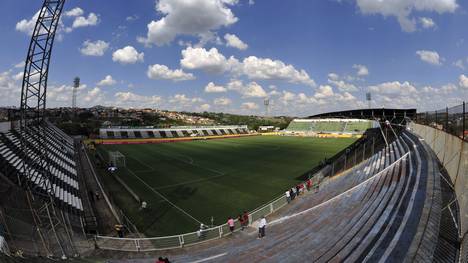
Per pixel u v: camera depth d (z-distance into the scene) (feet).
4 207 52.54
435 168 62.44
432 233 32.81
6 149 97.14
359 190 74.79
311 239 48.83
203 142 301.02
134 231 68.95
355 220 51.31
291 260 41.19
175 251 53.42
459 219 33.27
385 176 77.36
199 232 60.90
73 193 89.61
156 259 48.75
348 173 111.45
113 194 100.37
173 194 103.14
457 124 52.13
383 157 111.14
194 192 105.91
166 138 320.50
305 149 230.89
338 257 36.63
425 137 97.40
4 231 44.55
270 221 69.82
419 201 45.75
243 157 191.11
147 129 343.05
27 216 55.31
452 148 54.39
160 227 72.84
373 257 32.40
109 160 175.22
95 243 53.72
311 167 152.15
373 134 249.96
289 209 78.02
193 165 161.17
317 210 69.92
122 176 131.64
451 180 50.57
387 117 286.87
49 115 388.98
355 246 38.42
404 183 61.46
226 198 98.17
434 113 81.05
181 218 79.41
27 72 58.54
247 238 59.47
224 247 54.49
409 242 32.94
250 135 399.44
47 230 54.44
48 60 60.23
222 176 132.57
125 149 236.02
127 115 643.86
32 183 75.66
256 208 87.61
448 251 27.32
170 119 624.18
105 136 305.12
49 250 46.68
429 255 28.48
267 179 125.90
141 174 136.46
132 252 52.24
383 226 41.34
